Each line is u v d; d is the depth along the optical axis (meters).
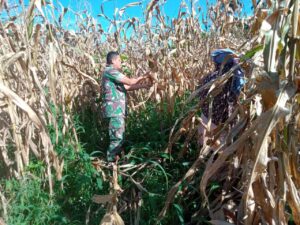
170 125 3.66
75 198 2.97
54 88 2.96
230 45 3.81
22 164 2.84
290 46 1.49
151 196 2.71
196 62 4.11
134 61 4.50
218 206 2.44
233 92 2.77
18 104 2.15
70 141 3.36
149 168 3.14
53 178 2.98
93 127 4.15
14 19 2.91
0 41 2.70
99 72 4.51
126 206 2.82
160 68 3.88
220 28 3.94
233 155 2.32
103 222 2.13
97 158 3.66
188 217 2.66
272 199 1.81
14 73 2.92
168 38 4.02
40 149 3.06
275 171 1.86
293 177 1.80
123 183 3.07
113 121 3.62
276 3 1.62
